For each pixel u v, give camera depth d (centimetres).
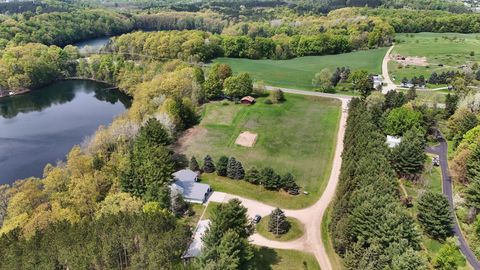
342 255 9025
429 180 11725
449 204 9756
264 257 9100
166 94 17775
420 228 9412
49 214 9694
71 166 12050
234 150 14212
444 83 19512
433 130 14725
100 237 7931
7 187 11850
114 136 14000
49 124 19138
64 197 10831
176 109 15638
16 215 10419
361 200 8750
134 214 8575
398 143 12550
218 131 15675
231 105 18175
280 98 18512
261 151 14138
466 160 11206
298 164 13288
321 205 11144
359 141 11406
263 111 17412
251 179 12156
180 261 7875
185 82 18275
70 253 7506
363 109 13962
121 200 10006
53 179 11500
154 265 7238
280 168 13062
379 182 9150
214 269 6775
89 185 11062
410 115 13700
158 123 13488
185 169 12694
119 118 16588
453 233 9450
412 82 19375
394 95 15925
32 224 9288
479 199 9969
